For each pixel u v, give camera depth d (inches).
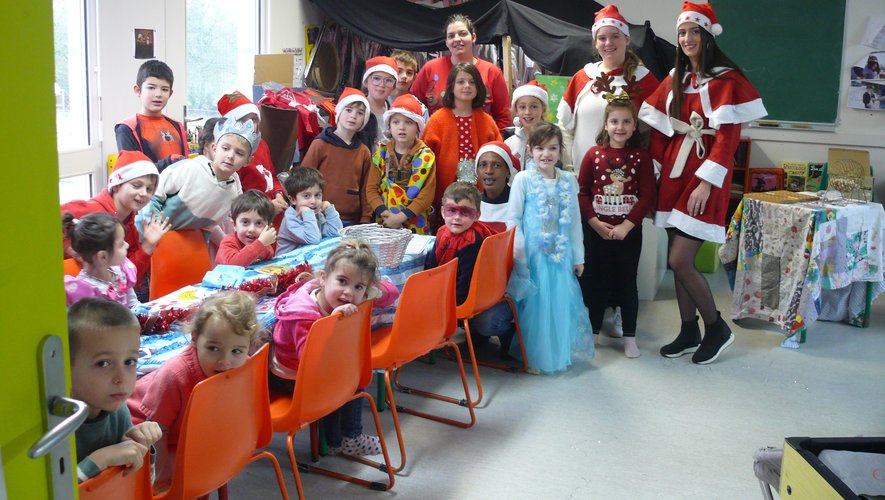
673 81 168.4
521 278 159.6
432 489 113.5
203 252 132.0
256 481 113.4
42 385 43.8
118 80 185.9
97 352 63.6
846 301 206.2
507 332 167.0
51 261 44.6
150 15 191.5
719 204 167.0
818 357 178.7
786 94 303.0
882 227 197.6
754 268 197.5
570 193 164.4
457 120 178.5
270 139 177.9
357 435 121.7
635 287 175.0
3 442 40.8
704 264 259.9
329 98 237.0
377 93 191.8
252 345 89.5
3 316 40.8
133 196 118.6
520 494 113.0
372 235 136.6
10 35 40.6
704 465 124.0
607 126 170.7
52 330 44.8
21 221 41.9
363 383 108.9
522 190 162.7
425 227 174.1
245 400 79.9
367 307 104.7
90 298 66.2
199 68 227.6
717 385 159.5
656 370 167.5
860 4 291.1
